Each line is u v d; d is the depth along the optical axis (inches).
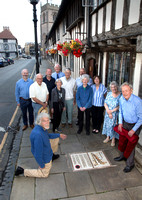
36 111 173.6
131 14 138.7
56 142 129.9
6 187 112.3
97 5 212.5
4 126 209.9
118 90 146.5
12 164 136.8
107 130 156.9
